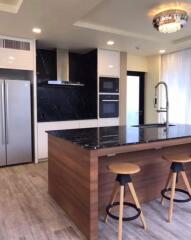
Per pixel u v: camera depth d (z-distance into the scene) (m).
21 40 4.02
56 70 4.84
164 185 2.84
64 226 2.18
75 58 5.18
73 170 2.21
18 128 4.14
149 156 2.67
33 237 2.00
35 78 4.22
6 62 3.92
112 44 4.44
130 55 5.50
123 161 2.46
